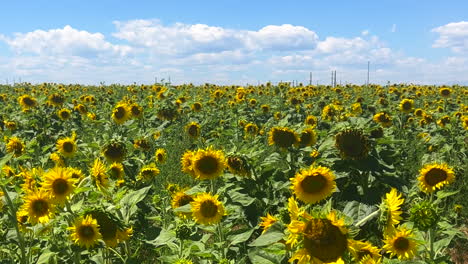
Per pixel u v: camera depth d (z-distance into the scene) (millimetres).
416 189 6512
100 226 4027
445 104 20141
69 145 8320
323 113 14766
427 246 4664
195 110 16875
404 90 26109
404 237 3816
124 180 7242
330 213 2691
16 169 7168
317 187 3797
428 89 29031
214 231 5121
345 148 5480
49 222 4141
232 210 4996
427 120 15898
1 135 12930
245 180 6133
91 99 19469
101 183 4531
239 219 5781
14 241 4109
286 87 24312
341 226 2646
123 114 12641
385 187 5934
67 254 4094
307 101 20469
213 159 5531
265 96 23531
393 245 3826
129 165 7914
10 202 3936
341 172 5430
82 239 3840
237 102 17953
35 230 4195
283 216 3818
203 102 20938
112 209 4324
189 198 5660
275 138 7262
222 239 4945
